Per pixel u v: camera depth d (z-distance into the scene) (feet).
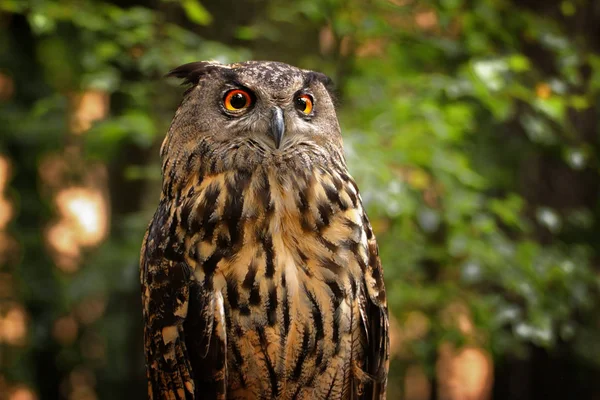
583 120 32.63
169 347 14.90
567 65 26.13
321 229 14.46
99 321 38.01
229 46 29.60
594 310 30.71
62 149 37.68
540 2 32.86
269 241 14.26
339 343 14.82
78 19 26.43
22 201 40.60
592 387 36.09
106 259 30.94
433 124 24.76
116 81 26.53
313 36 29.84
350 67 28.35
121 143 27.84
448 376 46.06
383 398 16.16
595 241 33.99
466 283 26.45
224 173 14.65
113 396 39.58
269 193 14.38
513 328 26.35
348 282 14.65
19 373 39.24
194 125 14.99
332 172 14.96
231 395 15.17
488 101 24.48
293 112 14.83
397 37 27.45
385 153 24.23
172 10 30.17
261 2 29.58
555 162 33.60
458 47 27.04
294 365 14.71
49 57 37.93
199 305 14.48
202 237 14.48
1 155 38.93
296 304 14.33
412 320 28.81
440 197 26.04
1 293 38.86
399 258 26.09
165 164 15.53
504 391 37.60
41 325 39.58
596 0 33.09
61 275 40.37
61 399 43.50
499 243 24.93
